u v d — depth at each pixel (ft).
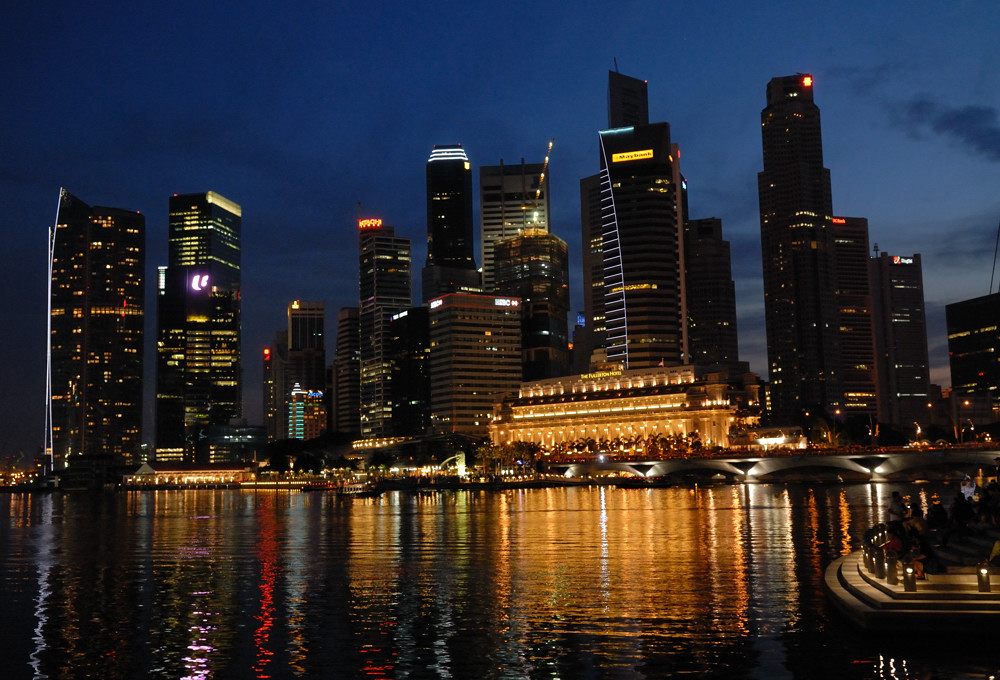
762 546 317.01
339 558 311.06
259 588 238.48
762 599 200.13
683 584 225.76
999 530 189.78
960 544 194.18
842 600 171.63
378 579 250.98
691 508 580.30
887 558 169.37
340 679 143.74
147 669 152.05
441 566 278.26
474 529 438.81
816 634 162.20
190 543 393.50
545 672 144.97
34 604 217.15
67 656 161.38
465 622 183.73
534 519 508.94
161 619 194.49
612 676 141.59
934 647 148.05
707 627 171.83
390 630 177.78
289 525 514.27
